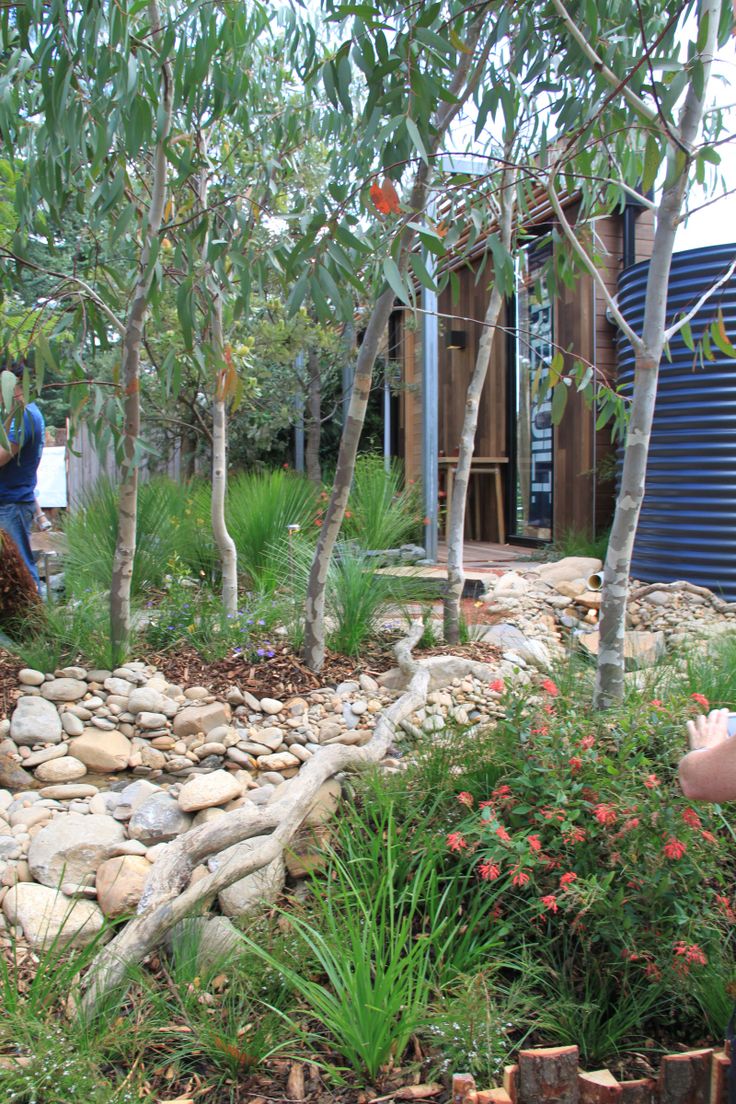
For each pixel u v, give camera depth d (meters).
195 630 4.18
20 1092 1.76
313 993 2.10
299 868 2.68
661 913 2.26
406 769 3.00
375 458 7.53
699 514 6.00
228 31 3.29
